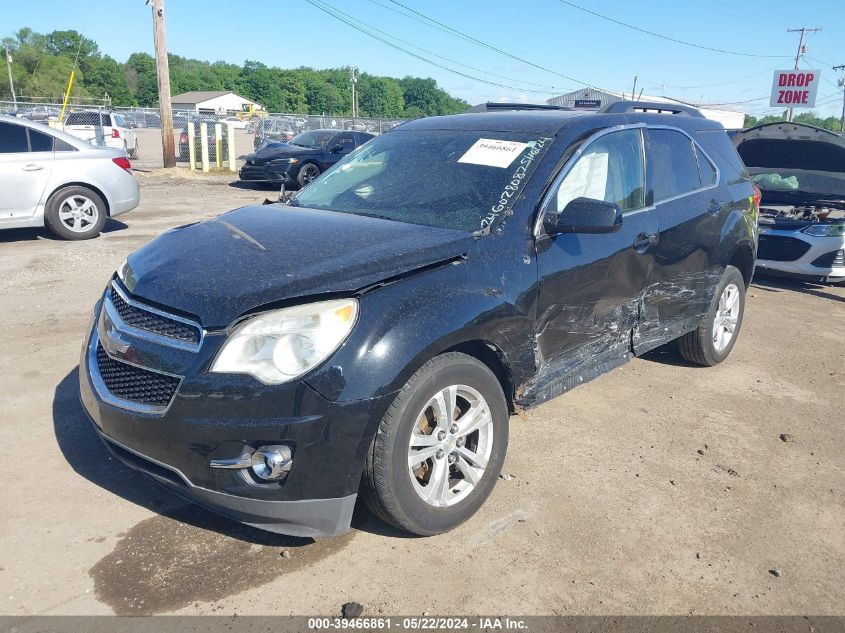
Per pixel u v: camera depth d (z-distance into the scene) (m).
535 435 4.31
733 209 5.26
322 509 2.86
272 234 3.47
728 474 3.96
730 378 5.45
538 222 3.60
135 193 10.24
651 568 3.11
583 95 57.81
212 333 2.79
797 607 2.92
